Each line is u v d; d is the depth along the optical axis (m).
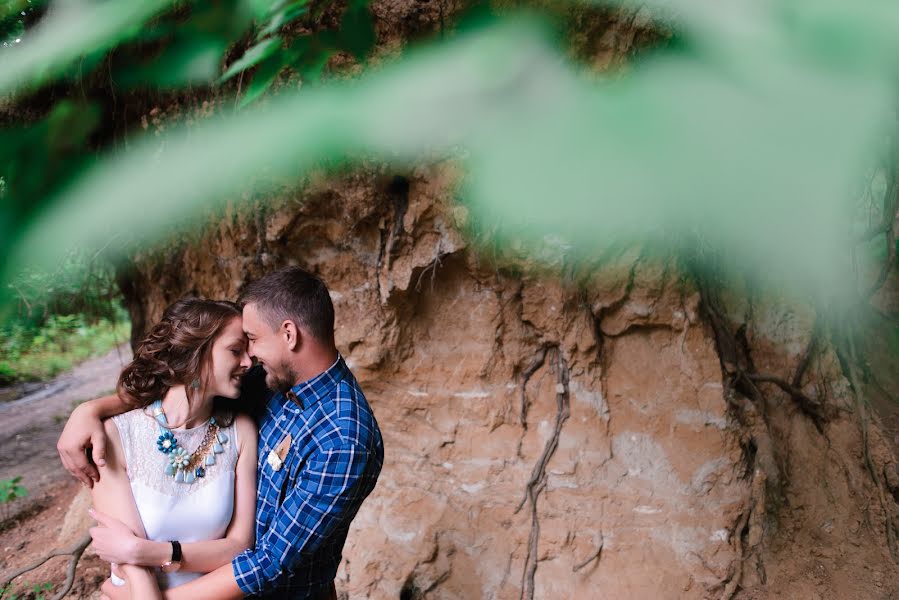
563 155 0.29
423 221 3.22
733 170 0.26
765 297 3.73
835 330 4.15
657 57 0.31
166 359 2.01
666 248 3.23
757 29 0.28
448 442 3.69
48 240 0.34
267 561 1.98
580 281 3.34
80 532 4.84
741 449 3.50
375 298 3.55
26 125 0.40
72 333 10.80
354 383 2.16
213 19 0.43
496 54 0.34
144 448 2.00
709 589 3.38
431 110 0.32
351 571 3.56
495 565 3.54
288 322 2.02
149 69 0.42
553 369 3.63
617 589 3.43
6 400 9.08
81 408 2.02
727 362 3.58
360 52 0.48
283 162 0.33
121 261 3.97
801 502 3.74
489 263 3.32
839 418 3.97
